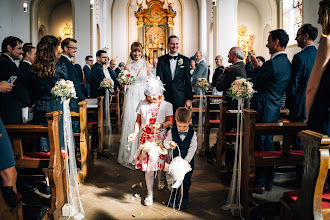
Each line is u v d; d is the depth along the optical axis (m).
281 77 3.60
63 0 16.94
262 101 3.68
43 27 16.80
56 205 3.03
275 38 3.66
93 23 13.05
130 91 5.06
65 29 17.34
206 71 8.05
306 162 1.93
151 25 19.38
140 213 3.24
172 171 2.79
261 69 3.68
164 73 4.68
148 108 3.43
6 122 3.74
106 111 5.98
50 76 3.59
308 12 6.48
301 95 3.80
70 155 3.37
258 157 3.18
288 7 11.59
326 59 2.06
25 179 4.02
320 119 2.21
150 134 3.41
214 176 4.45
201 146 5.73
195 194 3.75
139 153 3.43
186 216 3.17
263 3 14.96
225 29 11.39
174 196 3.40
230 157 4.61
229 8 11.37
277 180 4.21
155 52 19.41
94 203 3.50
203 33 18.77
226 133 4.37
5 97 3.74
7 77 4.14
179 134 3.23
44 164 3.21
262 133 3.15
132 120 5.02
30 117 5.64
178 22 19.52
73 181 3.34
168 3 19.09
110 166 4.96
